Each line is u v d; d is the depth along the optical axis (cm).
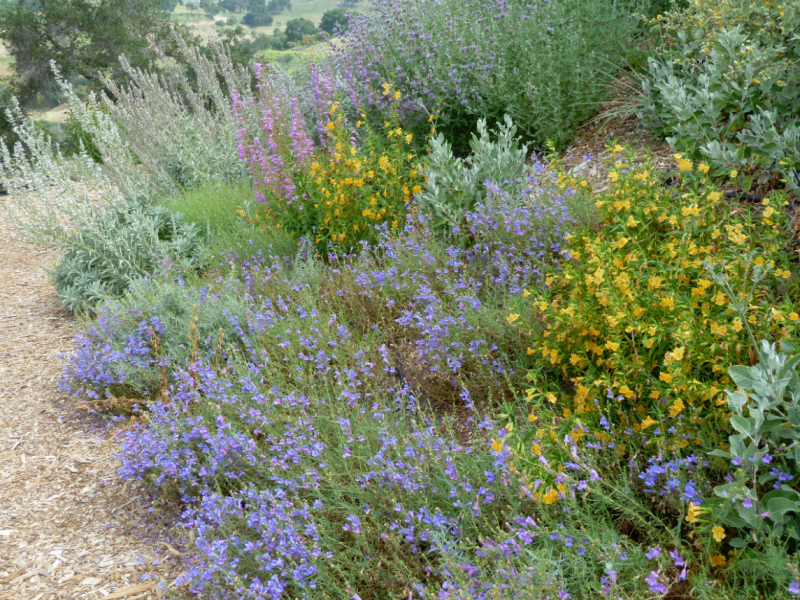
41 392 452
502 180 475
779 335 234
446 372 337
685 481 211
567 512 214
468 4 747
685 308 246
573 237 322
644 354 260
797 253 306
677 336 229
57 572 279
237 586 230
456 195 467
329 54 841
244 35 2514
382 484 255
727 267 251
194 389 361
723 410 223
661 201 304
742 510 182
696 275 280
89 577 274
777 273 263
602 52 637
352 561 244
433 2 756
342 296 437
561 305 311
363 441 290
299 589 236
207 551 242
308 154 566
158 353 430
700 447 226
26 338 549
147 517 314
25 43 2342
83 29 2397
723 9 440
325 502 271
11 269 746
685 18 495
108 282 597
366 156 525
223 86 1143
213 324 435
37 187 618
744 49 386
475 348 328
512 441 225
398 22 753
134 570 277
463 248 452
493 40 664
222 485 310
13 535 306
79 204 622
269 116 596
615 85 620
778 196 275
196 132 905
